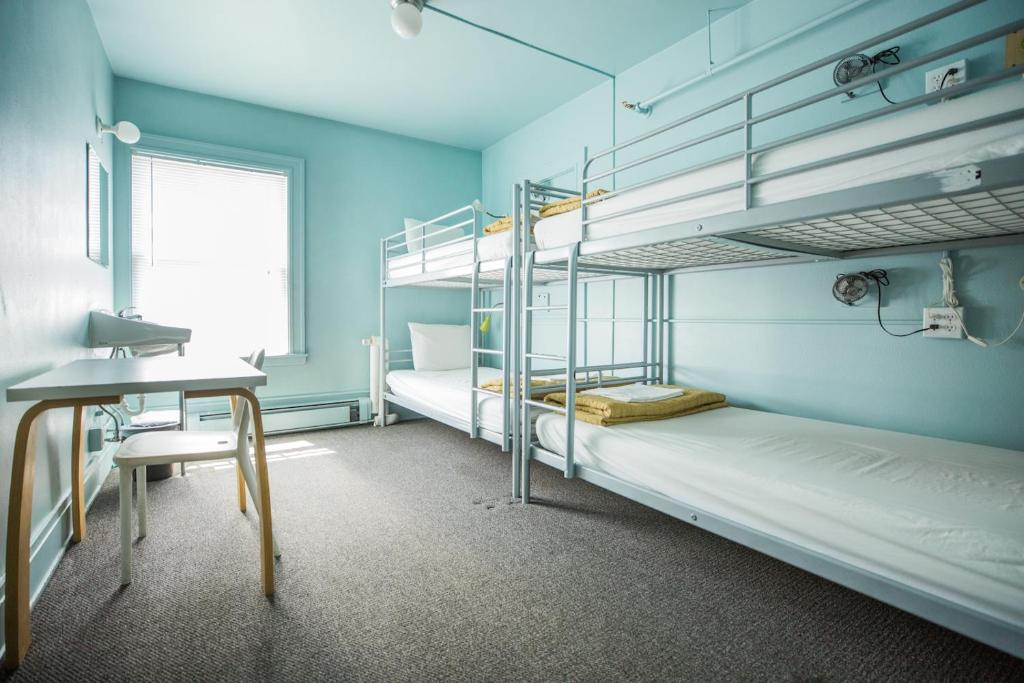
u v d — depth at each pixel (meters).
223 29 3.03
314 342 4.38
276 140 4.17
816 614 1.62
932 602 1.19
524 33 3.07
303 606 1.66
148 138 3.66
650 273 3.21
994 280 1.99
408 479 2.97
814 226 1.77
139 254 3.70
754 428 2.22
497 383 3.17
